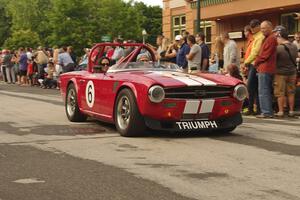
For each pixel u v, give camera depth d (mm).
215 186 4852
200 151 6543
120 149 6727
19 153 6508
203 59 11586
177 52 12898
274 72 10070
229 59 11188
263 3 18938
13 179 5184
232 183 4953
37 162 5957
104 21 44469
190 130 7488
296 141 7293
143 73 8016
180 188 4793
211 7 21938
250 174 5301
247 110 10727
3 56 27000
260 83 10117
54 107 12711
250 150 6594
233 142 7211
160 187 4832
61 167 5695
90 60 9320
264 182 4984
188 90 7387
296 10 18828
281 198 4465
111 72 8539
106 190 4758
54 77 21906
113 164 5820
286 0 17859
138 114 7496
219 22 23344
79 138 7668
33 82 24297
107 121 8547
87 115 9516
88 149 6750
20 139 7613
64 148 6832
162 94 7219
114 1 46344
